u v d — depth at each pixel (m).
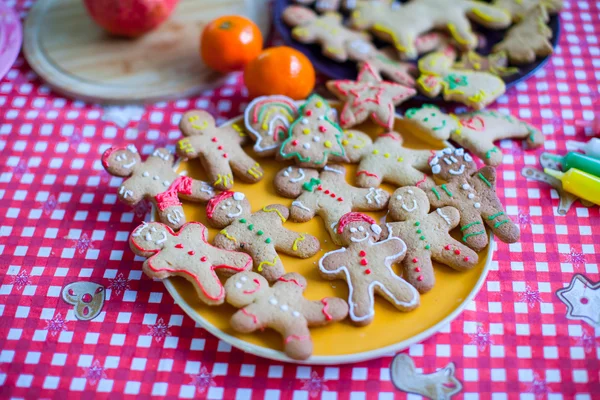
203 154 0.68
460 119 0.72
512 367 0.61
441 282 0.62
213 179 0.67
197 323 0.62
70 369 0.61
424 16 0.77
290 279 0.61
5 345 0.62
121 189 0.65
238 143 0.70
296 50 0.76
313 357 0.58
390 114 0.70
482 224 0.64
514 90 0.76
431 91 0.72
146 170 0.67
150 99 0.75
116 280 0.65
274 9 0.80
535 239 0.67
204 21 0.81
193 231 0.63
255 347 0.59
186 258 0.61
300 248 0.63
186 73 0.77
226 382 0.60
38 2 0.82
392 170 0.67
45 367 0.61
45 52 0.78
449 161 0.67
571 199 0.69
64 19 0.81
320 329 0.60
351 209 0.66
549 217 0.68
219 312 0.61
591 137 0.73
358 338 0.60
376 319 0.60
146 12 0.74
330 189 0.66
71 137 0.74
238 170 0.68
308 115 0.69
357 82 0.72
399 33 0.76
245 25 0.74
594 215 0.68
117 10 0.74
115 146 0.70
